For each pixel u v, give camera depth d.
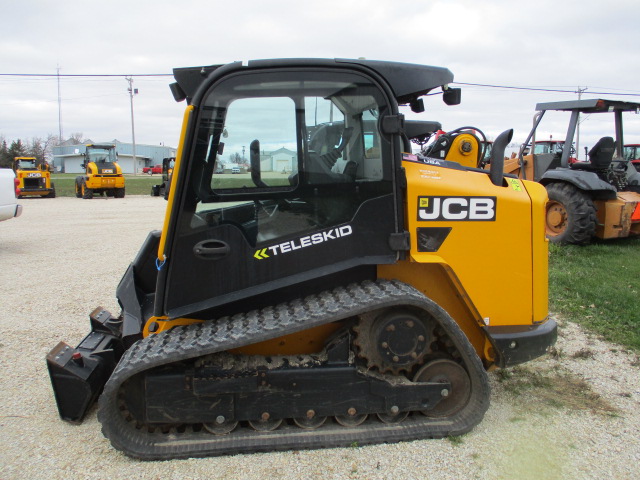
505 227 3.06
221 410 2.93
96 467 2.83
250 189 2.86
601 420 3.34
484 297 3.09
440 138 3.96
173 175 2.83
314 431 3.05
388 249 2.95
